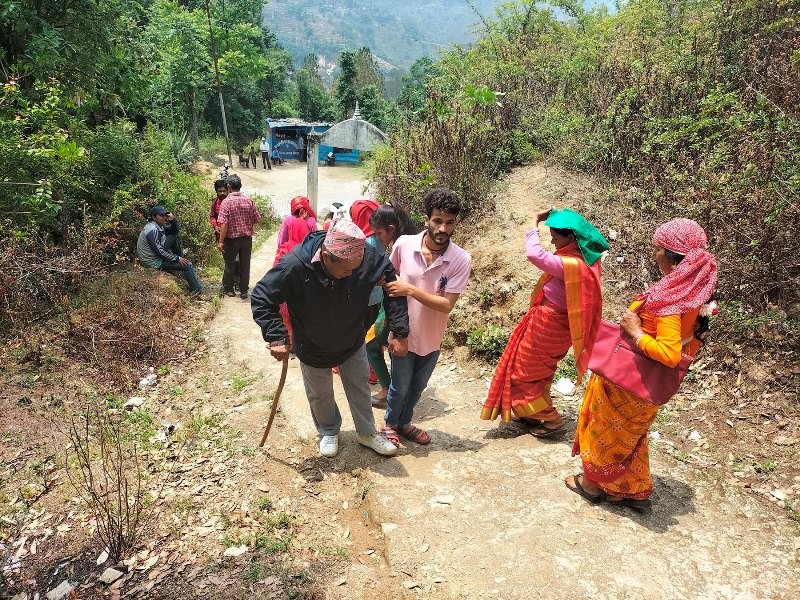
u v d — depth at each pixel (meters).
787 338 4.26
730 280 4.62
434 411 4.66
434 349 3.85
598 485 3.28
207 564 3.10
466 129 7.75
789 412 3.90
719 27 6.91
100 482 3.76
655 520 3.18
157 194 9.04
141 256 7.19
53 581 3.06
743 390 4.17
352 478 3.77
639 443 3.17
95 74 8.92
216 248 9.85
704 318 2.97
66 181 7.04
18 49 7.98
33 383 4.83
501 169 7.81
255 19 48.34
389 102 50.44
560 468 3.70
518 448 3.97
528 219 6.55
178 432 4.33
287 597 2.87
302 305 3.35
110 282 6.52
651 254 5.45
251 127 44.62
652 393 2.91
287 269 3.24
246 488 3.68
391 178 8.33
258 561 3.10
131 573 3.06
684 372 2.90
